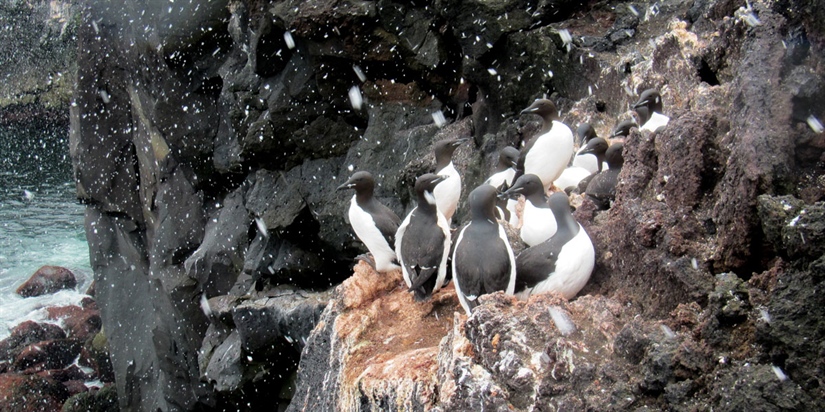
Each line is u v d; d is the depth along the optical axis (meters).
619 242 6.77
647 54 12.26
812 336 4.68
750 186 5.70
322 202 16.17
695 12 12.02
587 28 13.58
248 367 16.94
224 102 19.22
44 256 35.62
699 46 10.50
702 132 6.68
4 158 48.00
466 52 14.07
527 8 13.67
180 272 20.91
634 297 6.44
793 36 6.78
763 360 4.88
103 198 23.20
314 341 8.59
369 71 15.63
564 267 6.55
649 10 13.62
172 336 21.17
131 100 22.03
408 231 7.61
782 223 5.24
